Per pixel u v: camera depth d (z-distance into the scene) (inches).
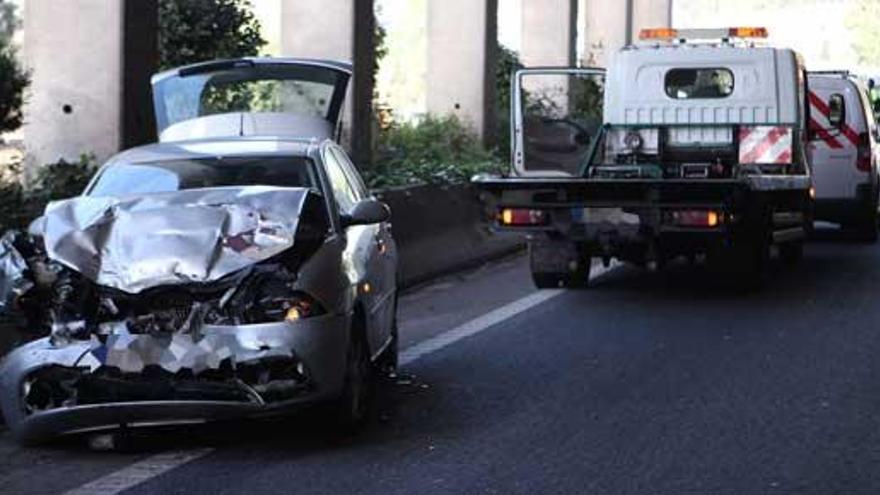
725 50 679.1
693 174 660.7
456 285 685.9
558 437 362.9
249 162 398.0
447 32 1056.2
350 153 802.8
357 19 812.0
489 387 429.7
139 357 323.6
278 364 327.0
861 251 865.5
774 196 656.4
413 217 697.6
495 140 1087.6
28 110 579.8
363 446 352.2
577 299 633.6
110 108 580.7
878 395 416.5
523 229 622.2
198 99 601.3
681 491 311.0
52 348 327.3
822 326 552.7
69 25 579.8
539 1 1286.9
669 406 401.1
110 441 340.8
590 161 663.1
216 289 330.6
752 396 414.9
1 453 343.3
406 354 488.7
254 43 826.2
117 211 350.6
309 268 339.0
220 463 335.0
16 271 338.0
